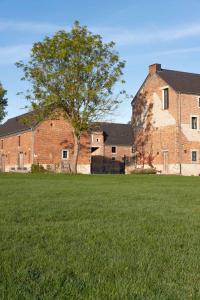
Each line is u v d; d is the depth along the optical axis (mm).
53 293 4473
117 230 8172
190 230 8305
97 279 4965
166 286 4773
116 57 46812
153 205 12641
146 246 6758
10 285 4699
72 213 10625
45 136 57312
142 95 56562
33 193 16547
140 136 56750
